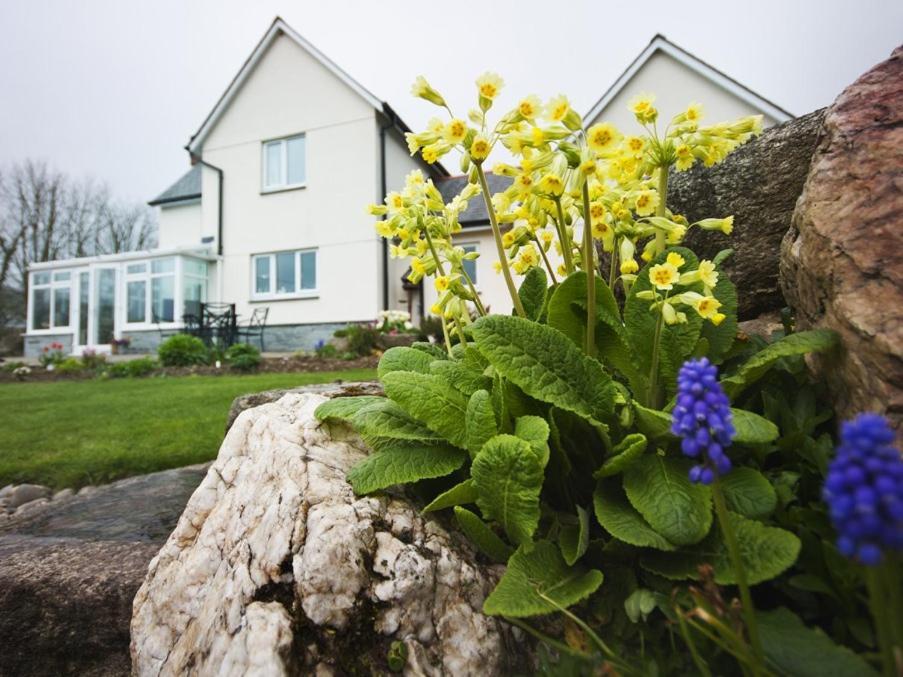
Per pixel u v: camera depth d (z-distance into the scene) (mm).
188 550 1399
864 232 1124
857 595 852
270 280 13516
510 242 1649
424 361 1702
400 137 13844
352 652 1007
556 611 1144
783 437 1165
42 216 27297
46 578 1595
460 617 1097
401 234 1634
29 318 17562
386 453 1322
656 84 12336
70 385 8672
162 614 1290
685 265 1463
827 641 804
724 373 1480
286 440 1436
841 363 1150
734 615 819
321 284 12820
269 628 1000
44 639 1538
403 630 1046
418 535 1200
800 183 2080
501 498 1133
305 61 13180
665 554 1062
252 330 13359
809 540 944
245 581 1119
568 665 948
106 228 29562
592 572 1088
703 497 1037
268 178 13672
